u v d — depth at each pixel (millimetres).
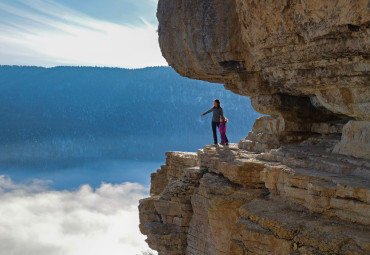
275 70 9984
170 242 13766
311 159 9000
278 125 12812
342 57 7664
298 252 6668
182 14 12891
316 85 9125
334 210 7004
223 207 10328
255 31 9359
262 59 10070
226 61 12531
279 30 8414
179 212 14008
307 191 7543
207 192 10914
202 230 12117
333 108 9492
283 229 7008
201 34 12391
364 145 8406
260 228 7523
